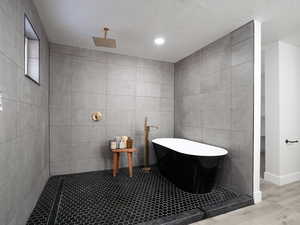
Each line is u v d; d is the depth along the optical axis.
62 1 1.69
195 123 2.93
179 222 1.55
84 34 2.40
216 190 2.22
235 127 2.17
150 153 3.41
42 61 2.15
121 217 1.60
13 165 1.22
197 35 2.39
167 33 2.34
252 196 1.95
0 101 1.02
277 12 1.82
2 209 1.05
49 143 2.65
